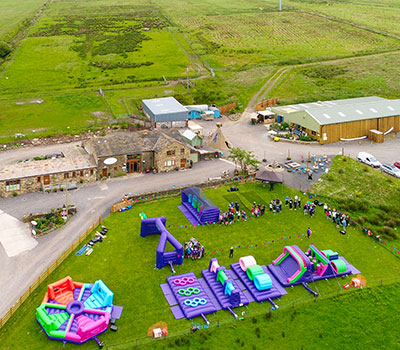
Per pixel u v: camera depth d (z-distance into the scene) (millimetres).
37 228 63094
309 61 178250
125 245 59656
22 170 75812
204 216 65250
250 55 189000
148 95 136250
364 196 76250
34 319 45750
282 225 65812
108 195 74000
